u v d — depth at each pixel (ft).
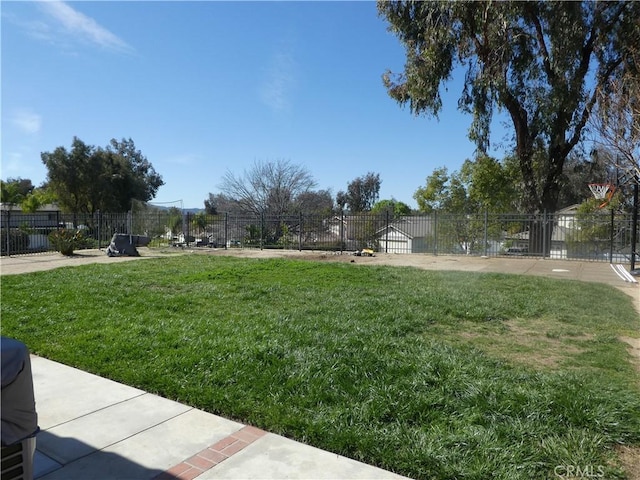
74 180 144.25
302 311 25.29
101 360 17.60
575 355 18.33
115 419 13.04
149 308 26.43
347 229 78.84
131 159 190.39
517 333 21.77
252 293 31.19
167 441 11.80
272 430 12.41
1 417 7.30
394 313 24.53
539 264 55.47
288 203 113.60
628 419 12.11
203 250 78.13
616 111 47.16
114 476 10.22
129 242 64.95
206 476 10.19
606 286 36.50
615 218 61.77
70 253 65.36
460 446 10.96
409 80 72.84
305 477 10.14
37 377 16.33
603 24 65.26
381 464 10.66
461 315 24.91
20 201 156.87
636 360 17.88
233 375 15.66
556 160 74.54
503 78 67.41
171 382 15.24
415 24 73.20
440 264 54.80
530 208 75.66
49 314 24.86
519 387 13.97
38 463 10.73
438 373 15.25
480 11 66.28
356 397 13.76
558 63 64.39
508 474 9.82
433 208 107.34
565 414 12.23
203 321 22.91
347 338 19.22
